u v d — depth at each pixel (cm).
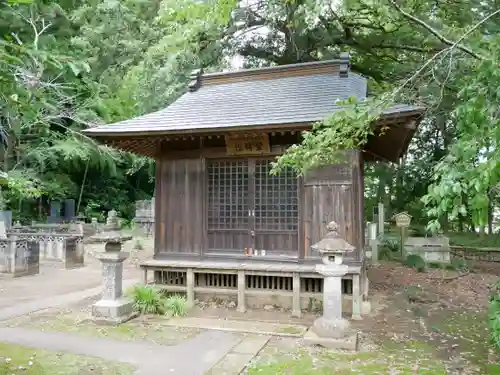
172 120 852
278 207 822
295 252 807
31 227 2061
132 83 1727
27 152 2206
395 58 1580
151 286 825
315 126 516
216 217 857
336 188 784
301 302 797
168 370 510
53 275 1231
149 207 2594
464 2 1080
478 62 441
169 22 1315
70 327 688
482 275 1280
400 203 2184
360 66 1664
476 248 1656
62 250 1487
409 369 523
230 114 837
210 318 749
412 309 834
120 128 826
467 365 540
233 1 709
